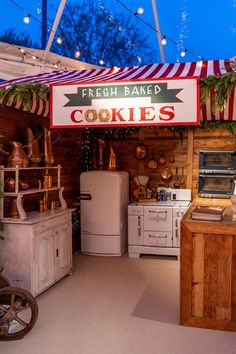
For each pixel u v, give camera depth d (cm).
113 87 323
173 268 532
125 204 627
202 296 345
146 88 316
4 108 438
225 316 341
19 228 405
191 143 636
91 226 605
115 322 356
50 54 609
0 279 346
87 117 331
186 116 310
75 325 349
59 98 335
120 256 601
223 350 302
